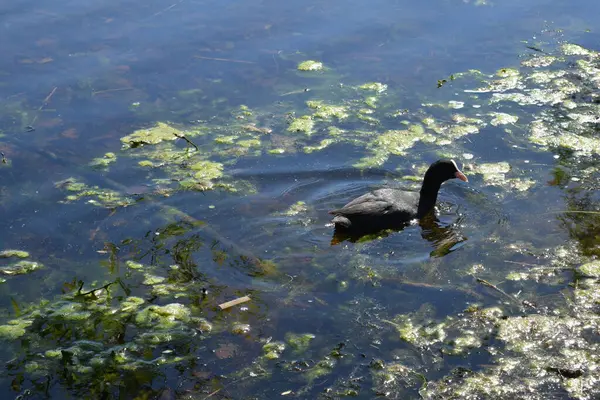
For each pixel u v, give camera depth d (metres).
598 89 4.09
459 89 4.12
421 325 3.14
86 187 3.63
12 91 4.05
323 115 3.99
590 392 2.97
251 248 3.39
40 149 3.79
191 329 3.14
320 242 3.42
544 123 3.92
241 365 3.05
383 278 3.28
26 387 3.01
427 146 3.83
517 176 3.66
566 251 3.34
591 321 3.13
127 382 3.01
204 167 3.73
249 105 4.05
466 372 3.02
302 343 3.10
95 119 3.95
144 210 3.53
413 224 3.50
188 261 3.34
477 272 3.29
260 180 3.67
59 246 3.40
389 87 4.14
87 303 3.22
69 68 4.18
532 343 3.08
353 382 3.00
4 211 3.52
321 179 3.68
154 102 4.04
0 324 3.17
